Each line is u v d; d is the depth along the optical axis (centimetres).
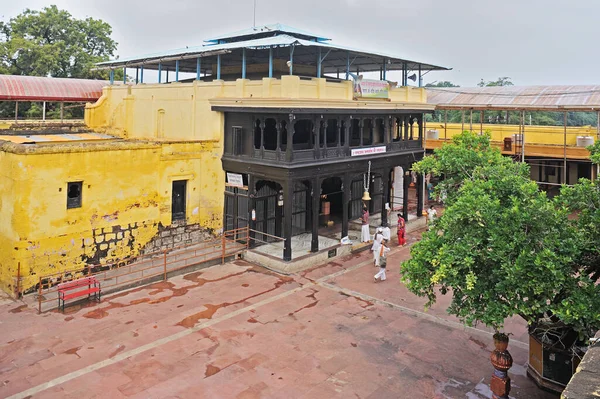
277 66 2416
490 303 870
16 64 3831
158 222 1950
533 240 883
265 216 2150
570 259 827
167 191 1973
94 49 4450
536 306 832
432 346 1290
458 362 1205
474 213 889
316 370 1158
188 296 1606
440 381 1116
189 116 2228
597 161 1025
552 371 1049
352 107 2083
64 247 1666
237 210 2142
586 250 908
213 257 1939
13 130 2430
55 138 2203
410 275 993
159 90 2377
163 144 1934
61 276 1650
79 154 1677
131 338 1297
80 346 1246
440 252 898
